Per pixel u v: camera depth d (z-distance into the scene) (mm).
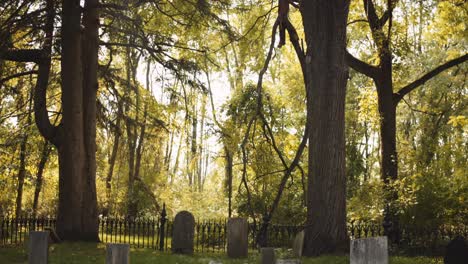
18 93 26000
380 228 21219
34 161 32250
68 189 23922
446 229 20703
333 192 18641
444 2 28516
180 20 26766
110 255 8875
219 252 20875
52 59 26625
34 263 10578
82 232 24062
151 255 18391
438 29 30047
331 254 18031
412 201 20891
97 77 25406
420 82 27125
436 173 22906
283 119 31984
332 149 18828
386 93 26938
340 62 19156
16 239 22391
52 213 37281
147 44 25109
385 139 26734
